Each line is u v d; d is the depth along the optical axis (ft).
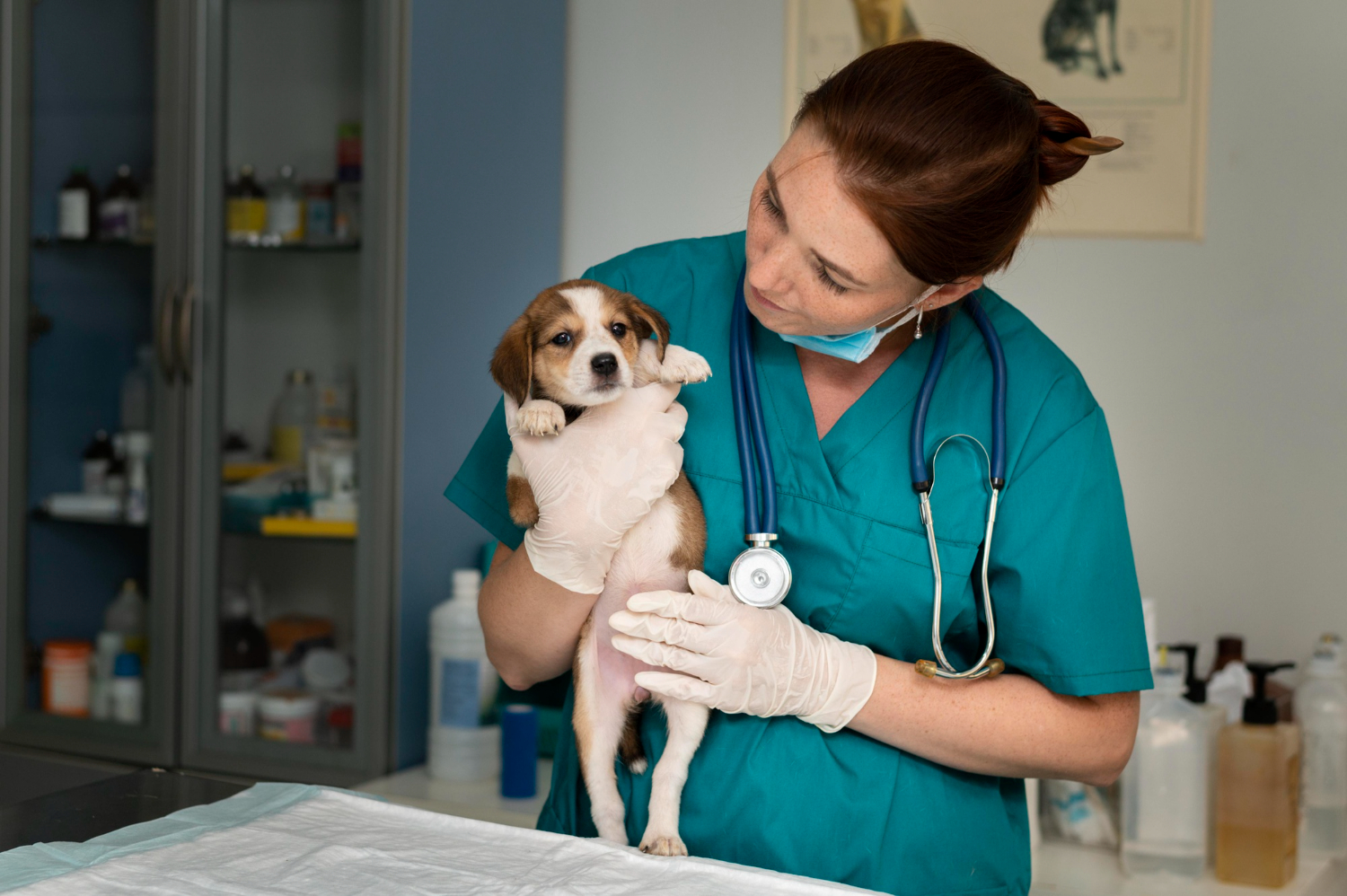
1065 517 3.40
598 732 3.76
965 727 3.29
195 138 7.43
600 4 8.30
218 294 7.51
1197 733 5.33
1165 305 7.12
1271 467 6.94
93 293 8.00
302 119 7.84
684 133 8.13
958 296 3.34
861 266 2.95
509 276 8.00
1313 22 6.83
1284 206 6.90
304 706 7.55
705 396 3.79
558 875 2.76
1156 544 7.16
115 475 8.04
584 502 3.41
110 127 7.89
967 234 2.91
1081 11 7.18
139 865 2.73
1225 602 7.04
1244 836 5.24
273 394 7.77
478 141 7.59
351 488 7.41
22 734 7.95
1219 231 7.02
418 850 2.90
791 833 3.37
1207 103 7.02
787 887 2.74
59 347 8.13
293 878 2.68
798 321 3.22
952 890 3.46
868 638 3.54
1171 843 5.30
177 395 7.48
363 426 7.14
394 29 6.95
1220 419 7.03
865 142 2.87
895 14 7.54
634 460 3.46
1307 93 6.85
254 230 7.62
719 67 8.02
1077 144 3.08
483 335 7.80
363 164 7.16
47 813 3.21
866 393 3.66
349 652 7.54
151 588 7.63
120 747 7.71
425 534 7.36
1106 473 3.50
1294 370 6.89
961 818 3.49
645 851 3.38
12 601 7.95
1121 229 7.17
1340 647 5.90
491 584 3.77
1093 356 7.25
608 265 4.27
